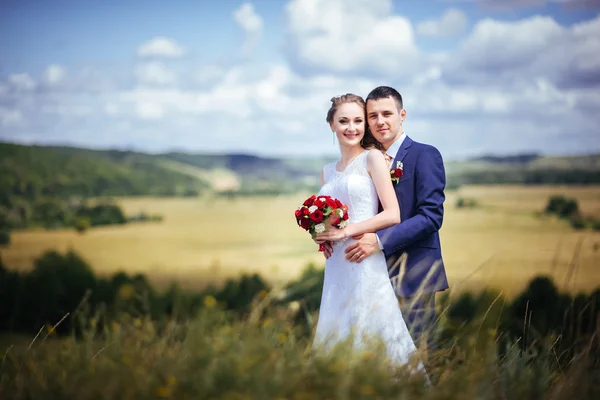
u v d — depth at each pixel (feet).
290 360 9.32
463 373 9.72
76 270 70.33
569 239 146.51
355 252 11.96
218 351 9.28
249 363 8.71
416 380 9.45
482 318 11.23
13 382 9.92
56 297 65.72
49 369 10.00
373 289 11.94
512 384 9.94
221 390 8.29
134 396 8.49
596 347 11.54
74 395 8.73
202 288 77.30
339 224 11.91
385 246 11.96
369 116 12.85
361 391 8.43
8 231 198.49
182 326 11.76
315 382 8.66
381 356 9.97
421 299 12.29
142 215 236.22
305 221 12.07
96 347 11.27
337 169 12.82
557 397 9.55
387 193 12.06
